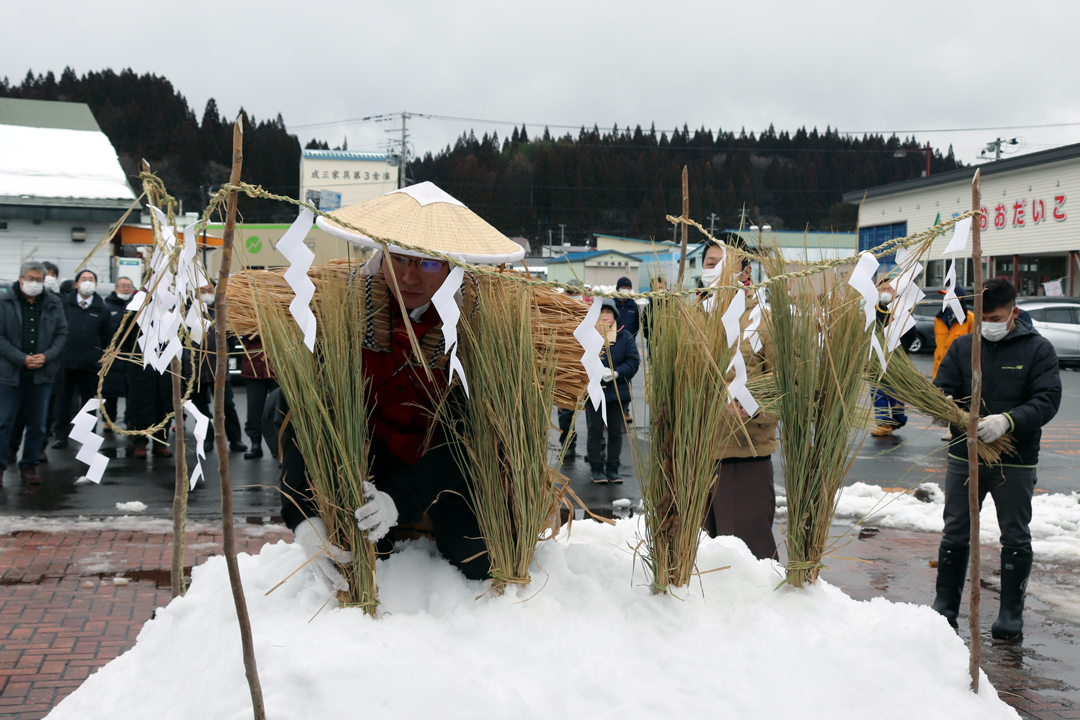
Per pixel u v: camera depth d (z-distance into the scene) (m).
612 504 6.43
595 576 2.65
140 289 2.33
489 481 2.41
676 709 1.96
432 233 2.32
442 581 2.49
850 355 2.47
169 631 2.41
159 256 2.19
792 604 2.45
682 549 2.45
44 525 5.44
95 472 2.28
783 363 2.54
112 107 98.00
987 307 3.64
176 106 96.75
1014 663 3.49
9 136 18.52
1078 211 23.12
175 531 2.61
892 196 29.08
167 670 2.25
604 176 98.50
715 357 2.43
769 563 2.80
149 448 8.14
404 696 1.89
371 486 2.28
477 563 2.51
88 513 5.82
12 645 3.41
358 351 2.30
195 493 6.54
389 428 2.54
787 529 2.57
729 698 2.01
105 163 17.92
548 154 97.88
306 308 1.83
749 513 3.41
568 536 2.98
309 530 2.35
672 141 116.69
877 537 5.55
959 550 3.82
